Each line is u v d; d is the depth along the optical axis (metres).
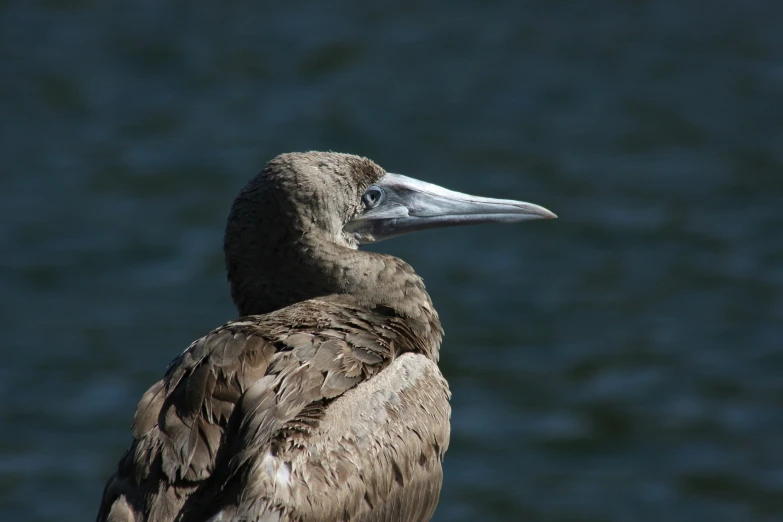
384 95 34.47
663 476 16.80
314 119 32.25
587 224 25.70
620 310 21.80
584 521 15.76
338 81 35.62
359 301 6.84
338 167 7.21
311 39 38.72
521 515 15.91
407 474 6.05
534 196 27.20
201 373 5.67
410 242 24.78
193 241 24.73
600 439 17.64
